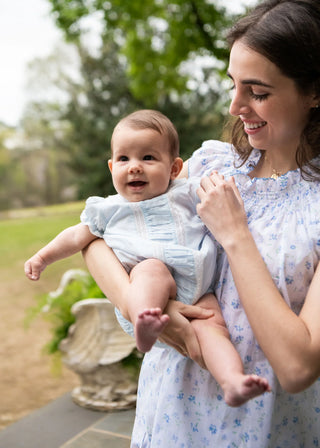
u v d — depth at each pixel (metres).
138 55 8.47
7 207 26.98
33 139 26.88
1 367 5.09
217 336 1.20
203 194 1.29
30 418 3.08
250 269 1.15
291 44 1.13
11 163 27.14
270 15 1.18
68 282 3.66
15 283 9.06
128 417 3.02
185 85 9.03
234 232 1.19
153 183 1.43
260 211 1.33
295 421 1.23
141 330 1.09
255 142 1.27
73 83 17.75
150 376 1.44
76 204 24.19
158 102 13.34
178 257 1.30
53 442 2.75
